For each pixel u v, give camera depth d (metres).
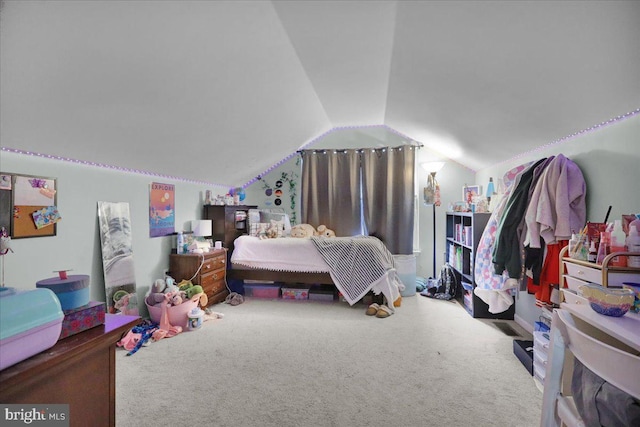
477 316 3.23
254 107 2.76
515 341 2.39
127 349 2.45
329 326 2.98
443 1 1.41
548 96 1.83
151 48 1.58
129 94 1.84
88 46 1.41
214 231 4.02
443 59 1.94
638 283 1.35
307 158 4.79
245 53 1.97
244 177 4.69
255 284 4.20
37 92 1.54
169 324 2.78
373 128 4.73
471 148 3.53
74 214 2.36
